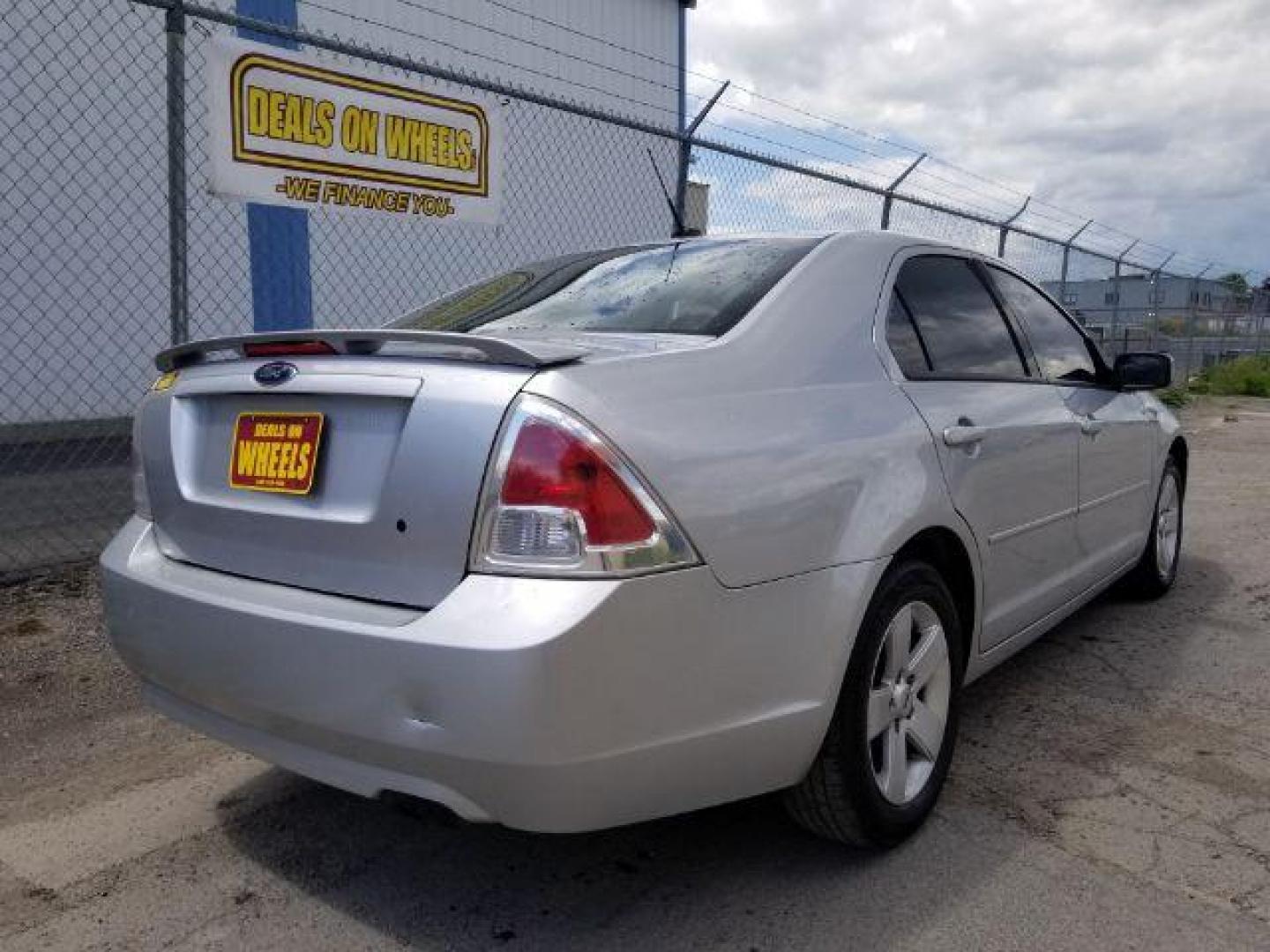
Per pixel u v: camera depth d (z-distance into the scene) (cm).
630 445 208
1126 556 451
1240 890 256
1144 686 396
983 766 326
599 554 200
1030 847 277
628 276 319
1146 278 1630
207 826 289
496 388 210
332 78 571
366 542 219
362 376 226
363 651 206
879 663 266
